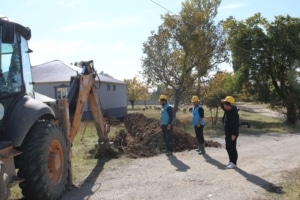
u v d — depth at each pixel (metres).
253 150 12.64
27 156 5.94
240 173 8.69
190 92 28.73
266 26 30.58
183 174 8.69
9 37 5.71
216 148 13.16
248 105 63.59
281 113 31.97
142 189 7.42
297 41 29.78
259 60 30.36
